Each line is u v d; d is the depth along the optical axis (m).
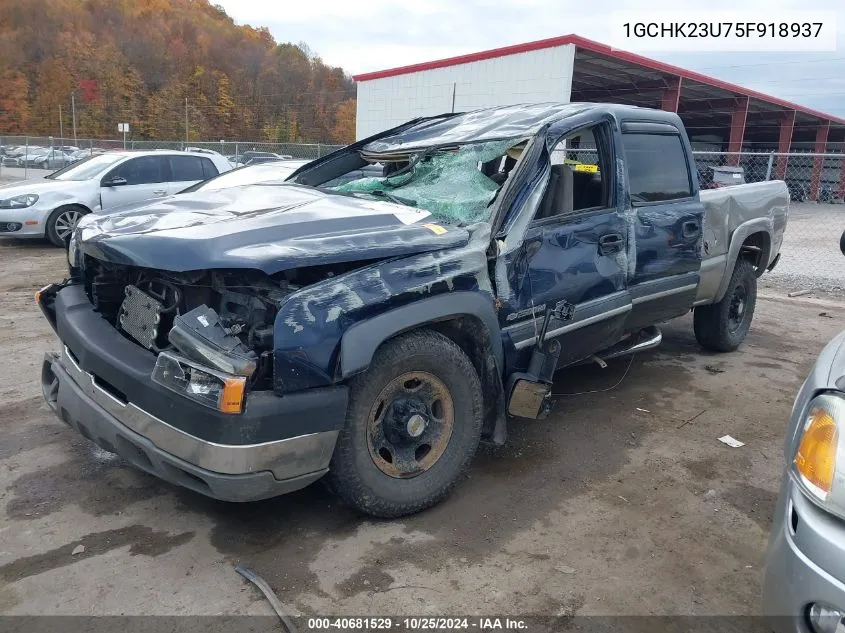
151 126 77.19
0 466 3.53
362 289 2.82
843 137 44.62
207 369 2.55
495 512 3.25
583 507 3.33
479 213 3.48
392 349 2.96
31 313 6.54
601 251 3.94
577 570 2.82
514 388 3.47
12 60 77.94
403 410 3.06
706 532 3.14
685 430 4.30
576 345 3.94
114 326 3.27
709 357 5.89
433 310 3.00
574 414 4.50
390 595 2.62
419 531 3.07
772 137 43.59
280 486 2.70
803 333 6.88
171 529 3.03
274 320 2.74
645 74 24.11
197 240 2.80
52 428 3.98
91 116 75.19
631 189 4.26
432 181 3.88
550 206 3.91
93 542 2.91
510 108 4.38
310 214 3.26
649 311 4.46
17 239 11.40
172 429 2.64
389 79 24.75
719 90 27.34
